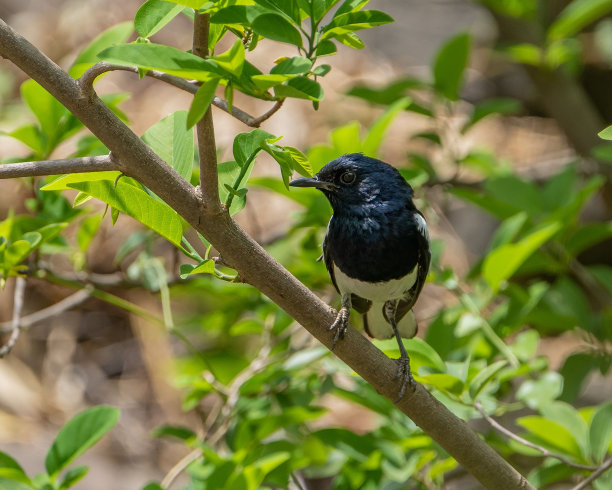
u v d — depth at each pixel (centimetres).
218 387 976
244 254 625
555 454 791
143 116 1945
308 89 539
